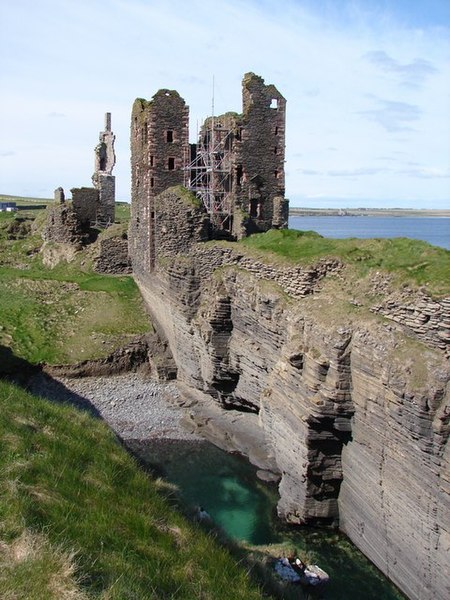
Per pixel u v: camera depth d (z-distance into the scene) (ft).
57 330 173.37
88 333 171.12
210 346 128.06
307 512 92.48
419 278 76.84
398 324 77.97
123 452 72.02
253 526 95.86
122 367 163.84
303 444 89.15
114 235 213.46
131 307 183.73
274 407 99.09
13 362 157.58
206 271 137.69
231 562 52.26
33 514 45.32
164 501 60.95
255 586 50.24
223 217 175.52
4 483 49.06
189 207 150.61
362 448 83.41
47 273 214.69
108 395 152.66
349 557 86.53
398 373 72.02
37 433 64.90
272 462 116.78
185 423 137.90
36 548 40.50
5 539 41.45
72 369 159.53
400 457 74.13
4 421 64.34
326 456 90.22
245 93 174.40
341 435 88.12
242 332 122.21
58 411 79.71
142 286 189.57
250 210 176.76
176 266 146.72
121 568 42.42
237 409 136.05
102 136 281.95
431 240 377.50
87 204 252.21
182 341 150.71
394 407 72.74
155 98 171.01
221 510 101.76
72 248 230.07
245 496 106.83
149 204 174.60
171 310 155.12
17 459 55.16
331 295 93.25
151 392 153.79
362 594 77.25
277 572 68.03
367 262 93.56
